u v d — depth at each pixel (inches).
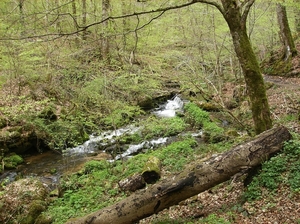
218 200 270.5
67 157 497.4
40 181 412.2
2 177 439.8
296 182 229.0
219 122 563.8
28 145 509.7
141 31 568.1
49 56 545.3
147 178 359.9
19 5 335.6
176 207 285.9
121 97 482.0
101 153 502.9
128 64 509.7
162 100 728.3
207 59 627.8
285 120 428.1
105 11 514.0
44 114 525.3
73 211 337.1
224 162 246.7
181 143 458.3
